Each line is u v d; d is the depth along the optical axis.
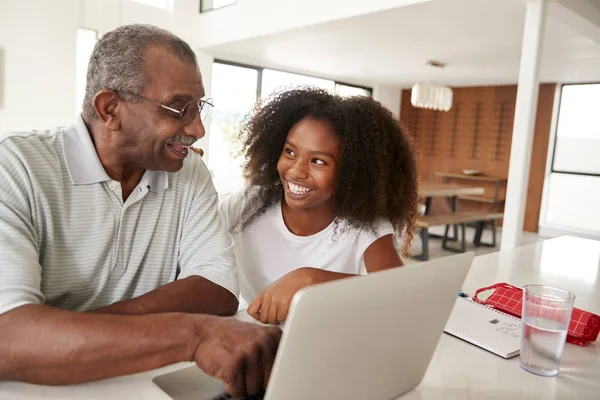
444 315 0.63
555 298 0.77
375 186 1.19
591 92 6.07
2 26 4.32
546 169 6.48
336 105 1.16
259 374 0.61
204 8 5.75
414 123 8.22
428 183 5.64
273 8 4.62
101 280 0.91
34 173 0.79
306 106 1.19
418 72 6.57
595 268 1.54
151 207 0.96
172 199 1.00
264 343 0.61
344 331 0.48
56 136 0.86
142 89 0.79
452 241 5.68
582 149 6.20
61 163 0.84
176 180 1.01
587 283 1.35
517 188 3.25
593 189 6.13
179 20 5.65
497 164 7.07
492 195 7.08
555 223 6.50
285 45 5.34
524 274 1.41
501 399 0.68
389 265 1.19
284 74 7.17
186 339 0.61
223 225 1.07
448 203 7.17
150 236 0.96
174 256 1.03
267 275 1.28
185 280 0.91
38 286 0.69
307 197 1.16
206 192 1.07
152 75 0.79
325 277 0.91
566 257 1.69
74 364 0.59
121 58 0.78
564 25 3.76
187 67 0.82
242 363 0.59
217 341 0.61
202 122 0.91
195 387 0.69
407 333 0.58
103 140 0.86
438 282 0.57
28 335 0.59
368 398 0.60
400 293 0.52
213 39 5.52
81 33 4.98
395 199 1.31
